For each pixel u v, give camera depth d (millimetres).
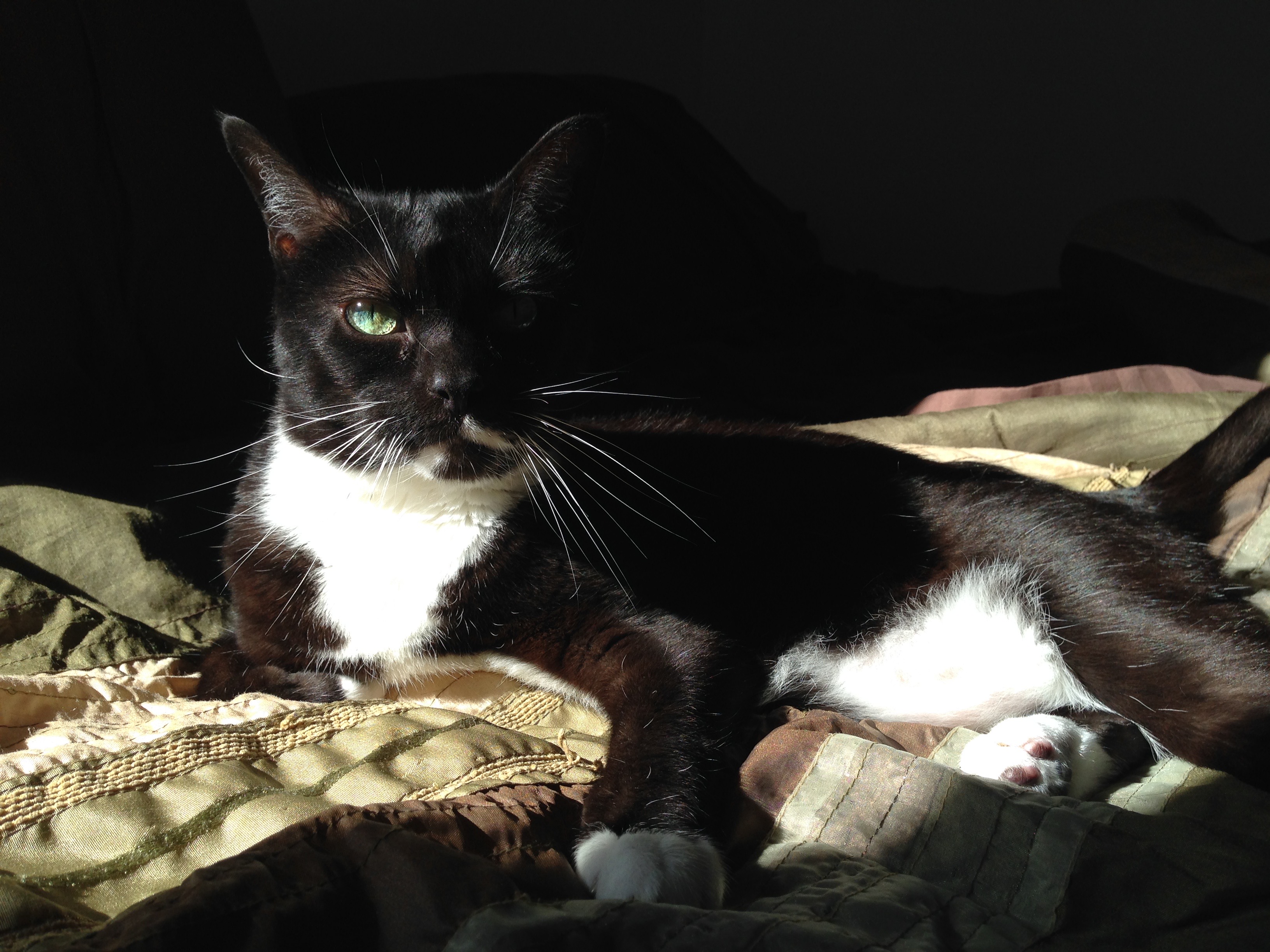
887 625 518
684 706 445
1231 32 1299
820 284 1102
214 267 658
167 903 309
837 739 417
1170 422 663
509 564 472
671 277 981
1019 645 499
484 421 448
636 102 1088
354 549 472
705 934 319
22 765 372
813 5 1460
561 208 495
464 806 375
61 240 596
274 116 707
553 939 313
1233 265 872
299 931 311
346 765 400
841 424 671
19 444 564
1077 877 353
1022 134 1408
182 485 591
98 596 509
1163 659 465
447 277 451
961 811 381
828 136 1493
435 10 1179
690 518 510
